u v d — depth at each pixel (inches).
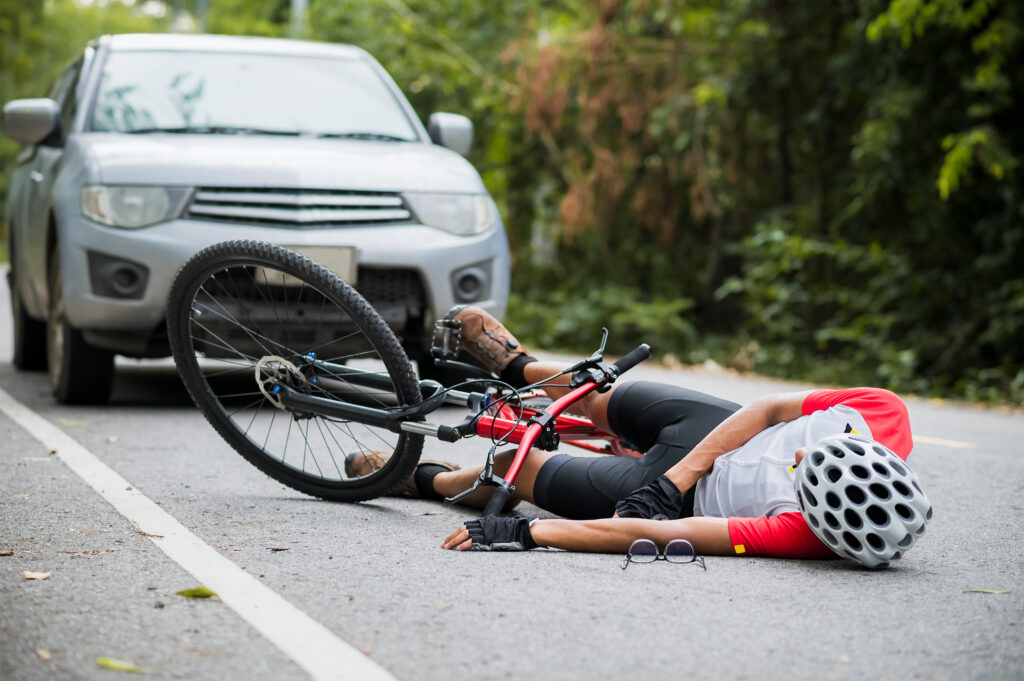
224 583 129.3
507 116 659.4
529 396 169.8
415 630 114.9
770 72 565.0
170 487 185.5
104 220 256.7
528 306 642.8
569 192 635.5
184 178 258.1
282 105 297.6
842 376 493.7
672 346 583.2
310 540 151.6
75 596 123.7
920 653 111.5
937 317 513.3
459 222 270.7
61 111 319.0
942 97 487.5
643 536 145.3
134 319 256.4
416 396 168.7
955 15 439.8
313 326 186.7
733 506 150.3
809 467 138.4
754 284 564.1
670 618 120.5
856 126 551.5
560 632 115.1
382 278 263.7
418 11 718.5
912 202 507.2
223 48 312.2
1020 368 471.5
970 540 164.1
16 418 256.1
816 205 562.9
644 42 596.1
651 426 159.8
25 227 318.0
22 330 350.3
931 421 338.6
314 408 174.9
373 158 272.2
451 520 167.2
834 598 129.3
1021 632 118.6
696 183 599.2
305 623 116.1
